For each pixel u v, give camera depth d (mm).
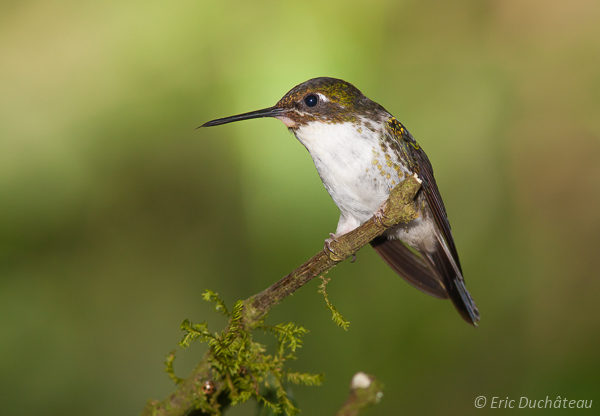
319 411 9094
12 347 10461
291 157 9422
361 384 3436
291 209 9305
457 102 11297
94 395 10273
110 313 10914
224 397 4711
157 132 10828
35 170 10945
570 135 11297
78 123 10953
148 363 10625
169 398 4363
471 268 10781
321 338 9508
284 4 10258
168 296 10969
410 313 9578
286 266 9203
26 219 10945
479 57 11516
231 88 10273
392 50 10984
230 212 10820
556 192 11102
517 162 11344
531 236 10969
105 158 10992
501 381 9484
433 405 9148
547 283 10438
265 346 4375
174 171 10930
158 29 10562
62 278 11008
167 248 11117
